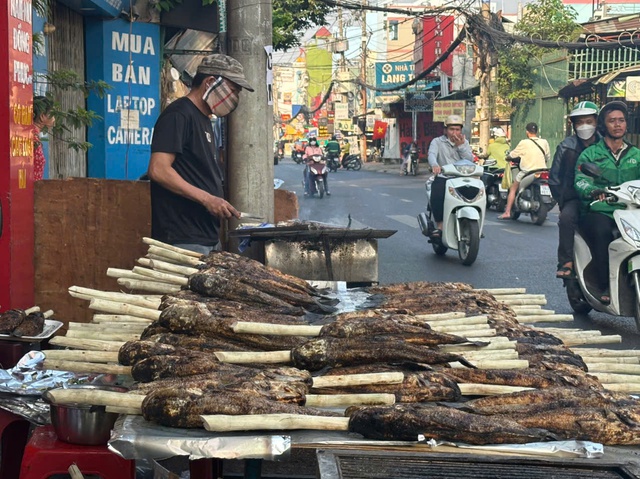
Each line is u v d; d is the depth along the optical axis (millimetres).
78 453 2881
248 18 7098
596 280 7676
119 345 3055
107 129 10188
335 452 2277
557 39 28078
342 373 2785
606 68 26625
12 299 5352
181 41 12758
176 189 4949
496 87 30844
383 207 20156
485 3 25797
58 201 5879
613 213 7305
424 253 12125
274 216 7441
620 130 7520
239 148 7129
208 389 2535
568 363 2994
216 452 2320
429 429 2371
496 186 18422
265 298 3498
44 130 6934
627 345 6770
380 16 59531
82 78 10039
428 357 2838
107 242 5949
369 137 62781
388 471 2191
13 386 3182
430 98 43250
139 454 2330
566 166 7887
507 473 2211
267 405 2473
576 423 2494
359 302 3779
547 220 16906
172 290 3725
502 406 2566
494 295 4168
